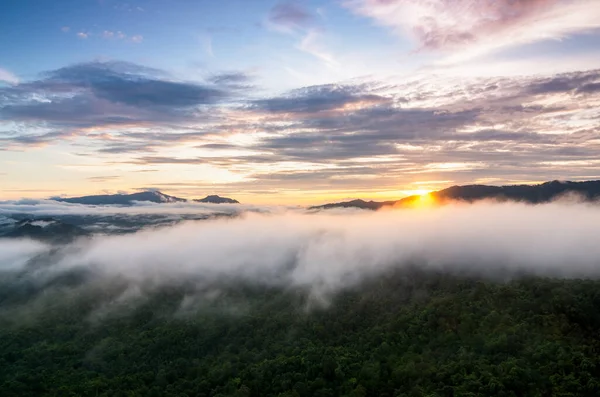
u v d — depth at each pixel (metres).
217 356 126.06
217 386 103.56
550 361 85.69
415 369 94.56
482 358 91.88
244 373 107.00
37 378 107.56
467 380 84.75
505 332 99.56
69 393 99.75
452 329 109.31
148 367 119.50
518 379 81.25
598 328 96.44
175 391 104.94
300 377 101.31
